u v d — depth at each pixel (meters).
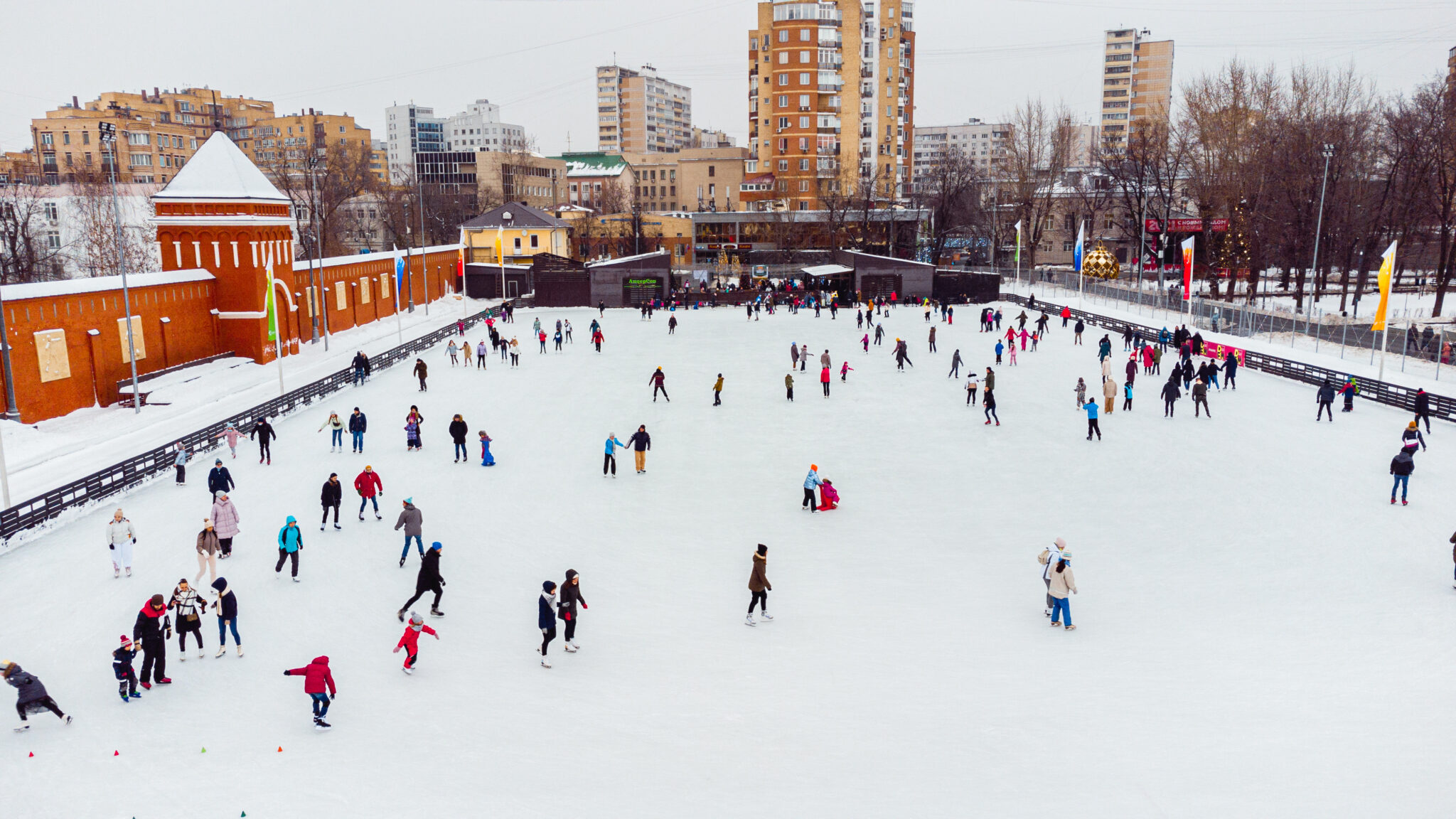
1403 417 34.41
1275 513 23.22
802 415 36.38
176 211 47.03
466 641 16.55
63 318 36.34
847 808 11.22
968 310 76.25
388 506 24.61
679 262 114.19
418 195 117.12
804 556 21.02
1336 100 75.94
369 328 65.56
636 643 16.53
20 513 23.34
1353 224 65.06
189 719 13.63
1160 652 15.80
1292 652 15.64
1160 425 33.44
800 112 114.06
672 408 37.94
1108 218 107.44
